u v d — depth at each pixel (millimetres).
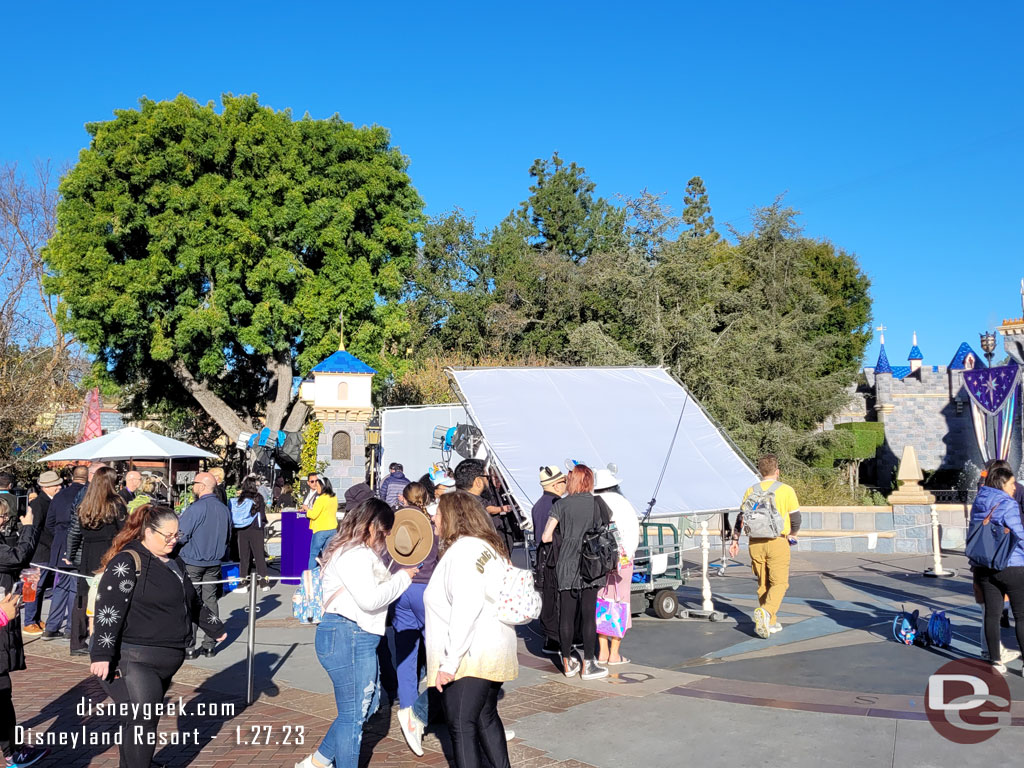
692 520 17438
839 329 44062
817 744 5688
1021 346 33344
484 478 8695
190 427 34344
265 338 28375
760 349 30906
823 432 30656
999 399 27062
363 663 5066
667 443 11352
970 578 13398
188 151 27281
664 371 12914
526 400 11109
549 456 10383
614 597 8094
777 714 6383
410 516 5676
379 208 30703
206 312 26984
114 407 36469
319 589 5277
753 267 35406
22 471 23391
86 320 26203
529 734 6031
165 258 26672
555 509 7711
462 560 4516
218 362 28172
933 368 42094
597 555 7465
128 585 4652
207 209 26969
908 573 14125
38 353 26359
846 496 21969
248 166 28344
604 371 12375
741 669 7844
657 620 10273
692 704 6723
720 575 13734
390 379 32594
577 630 8375
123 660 4680
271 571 15922
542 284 44781
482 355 43125
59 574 9961
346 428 22672
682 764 5398
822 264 44750
